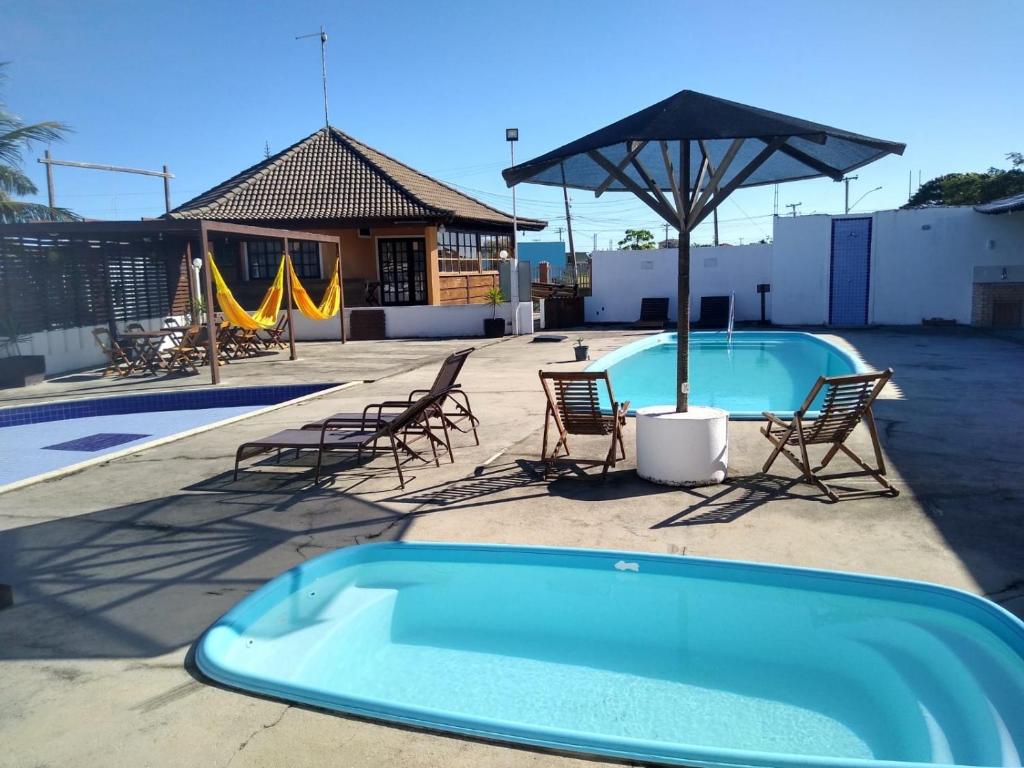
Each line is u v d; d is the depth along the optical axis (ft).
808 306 70.33
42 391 40.50
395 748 8.87
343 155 82.38
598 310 79.61
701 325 71.72
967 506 16.65
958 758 9.09
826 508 16.88
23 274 45.39
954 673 11.16
